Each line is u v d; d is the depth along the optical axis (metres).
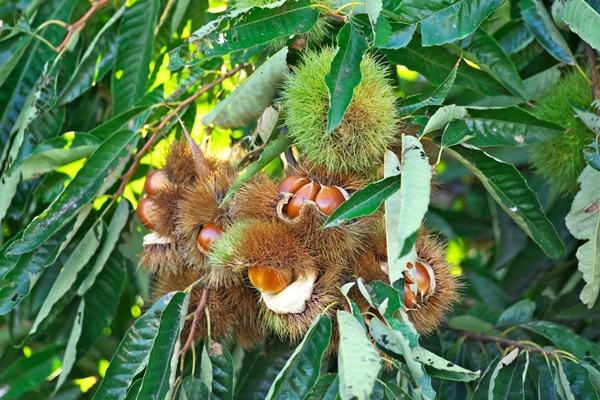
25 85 1.02
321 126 0.81
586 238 0.88
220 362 0.86
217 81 0.94
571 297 1.10
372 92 0.81
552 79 0.96
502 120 0.86
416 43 0.90
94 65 1.02
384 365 0.83
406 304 0.82
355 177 0.83
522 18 0.97
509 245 1.12
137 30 1.00
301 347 0.78
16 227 1.06
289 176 0.83
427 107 0.85
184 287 0.89
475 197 1.30
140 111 0.96
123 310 1.13
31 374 1.06
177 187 0.89
